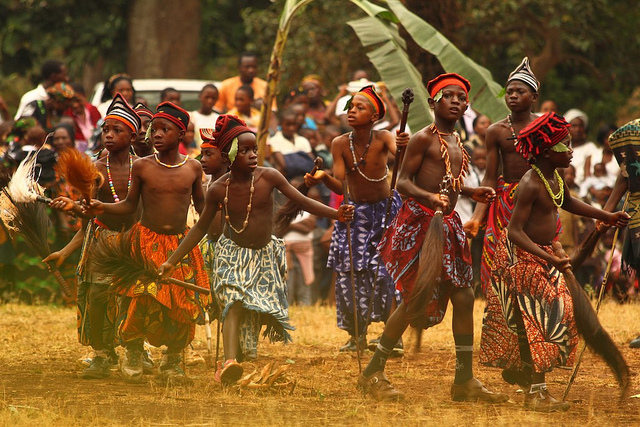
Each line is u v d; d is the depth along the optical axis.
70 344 28.45
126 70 73.69
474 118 44.22
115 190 22.80
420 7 47.22
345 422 17.92
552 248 20.17
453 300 20.75
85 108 42.84
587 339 19.02
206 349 28.03
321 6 67.81
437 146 20.80
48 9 71.50
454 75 20.95
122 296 21.94
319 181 24.02
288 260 41.12
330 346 29.59
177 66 71.38
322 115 47.25
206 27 81.62
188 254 22.28
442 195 19.92
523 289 19.97
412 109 34.53
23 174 22.72
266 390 21.03
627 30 70.19
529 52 69.75
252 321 22.08
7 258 37.56
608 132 45.09
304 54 66.00
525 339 20.78
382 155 27.25
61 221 36.38
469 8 65.19
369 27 35.59
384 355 20.89
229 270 21.72
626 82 73.69
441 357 27.30
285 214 25.20
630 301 39.38
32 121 37.94
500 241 20.67
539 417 18.83
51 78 42.66
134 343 22.44
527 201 19.84
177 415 18.39
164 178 21.98
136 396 20.50
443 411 19.41
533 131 19.69
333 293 42.34
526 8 65.69
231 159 21.08
